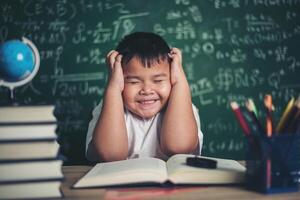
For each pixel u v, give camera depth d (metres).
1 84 0.88
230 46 2.11
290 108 0.84
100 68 2.05
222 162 0.96
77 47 2.04
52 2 2.02
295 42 2.13
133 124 1.32
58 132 2.06
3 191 0.76
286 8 2.14
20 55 0.84
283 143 0.81
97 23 2.04
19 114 0.78
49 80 2.04
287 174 0.81
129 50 1.19
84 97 2.06
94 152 1.21
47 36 2.03
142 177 0.84
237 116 0.84
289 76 2.13
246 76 2.12
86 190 0.83
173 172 0.85
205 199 0.77
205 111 2.11
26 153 0.78
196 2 2.08
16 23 2.01
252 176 0.83
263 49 2.13
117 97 1.18
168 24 2.07
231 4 2.10
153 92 1.20
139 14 2.05
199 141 1.33
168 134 1.20
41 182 0.77
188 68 2.09
